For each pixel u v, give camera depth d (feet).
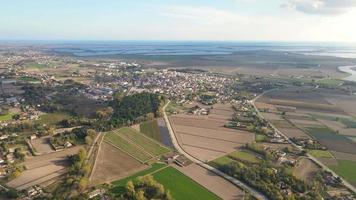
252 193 618.85
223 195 610.65
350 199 607.37
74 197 566.36
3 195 583.99
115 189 616.39
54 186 618.03
